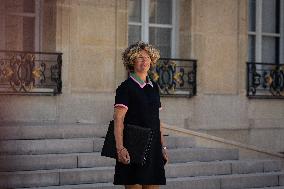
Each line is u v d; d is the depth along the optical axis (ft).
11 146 33.78
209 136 40.81
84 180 32.53
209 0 47.14
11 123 38.70
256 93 49.52
